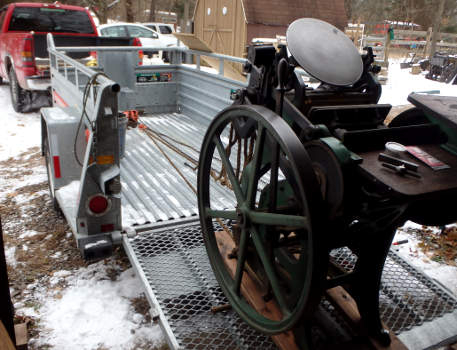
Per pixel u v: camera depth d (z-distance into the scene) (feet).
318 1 44.55
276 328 6.49
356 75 6.99
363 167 5.68
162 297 8.01
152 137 18.15
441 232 12.80
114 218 9.55
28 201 14.10
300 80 6.63
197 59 20.01
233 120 7.92
